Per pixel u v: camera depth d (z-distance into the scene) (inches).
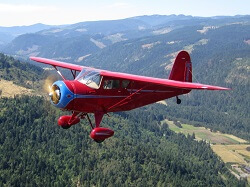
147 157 7293.3
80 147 7357.3
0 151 6619.1
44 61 1120.2
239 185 7706.7
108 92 854.5
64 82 818.8
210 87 799.1
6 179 5797.2
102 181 6058.1
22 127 7677.2
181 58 1159.0
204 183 7214.6
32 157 6540.4
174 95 1030.4
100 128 838.5
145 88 936.9
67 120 910.4
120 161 6865.2
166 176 6624.0
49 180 5974.4
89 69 876.6
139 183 6190.9
